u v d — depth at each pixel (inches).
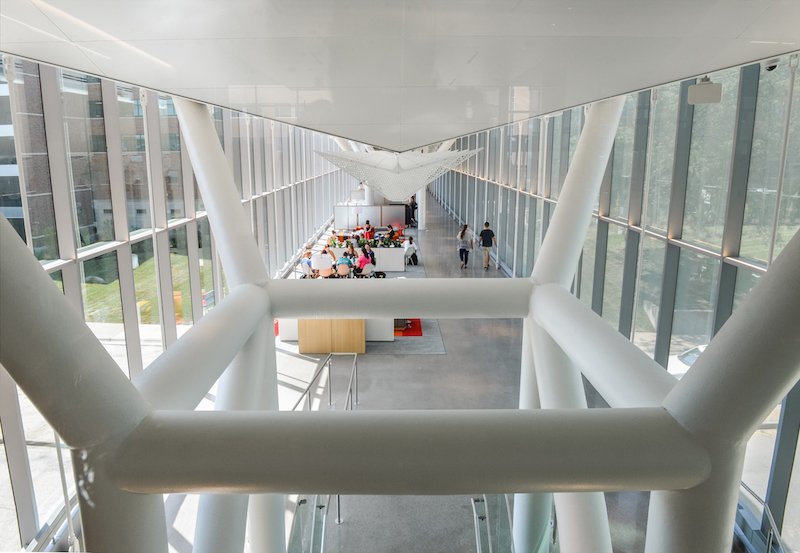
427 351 549.0
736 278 293.9
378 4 103.7
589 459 128.6
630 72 160.2
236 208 294.0
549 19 114.1
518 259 786.8
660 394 159.2
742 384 123.3
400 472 127.8
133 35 125.2
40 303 113.4
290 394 459.2
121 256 332.8
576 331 224.8
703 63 152.5
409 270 876.6
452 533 307.1
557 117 612.4
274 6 105.0
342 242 879.7
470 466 128.0
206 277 511.8
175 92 194.4
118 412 129.3
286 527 321.1
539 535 315.9
